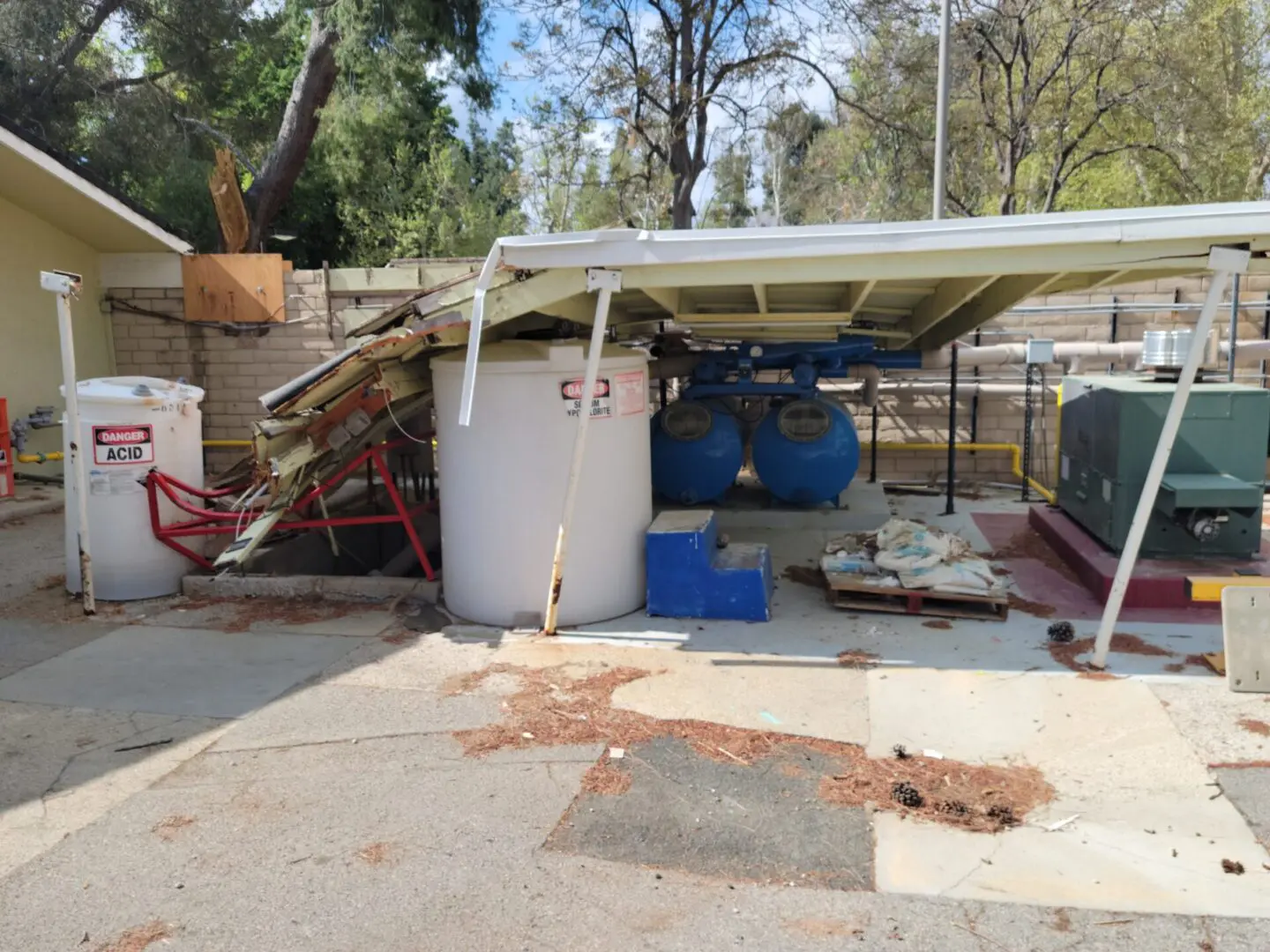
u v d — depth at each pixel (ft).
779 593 21.09
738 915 9.76
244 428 39.58
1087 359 33.42
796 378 27.76
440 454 19.67
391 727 14.48
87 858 10.97
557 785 12.56
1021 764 12.99
